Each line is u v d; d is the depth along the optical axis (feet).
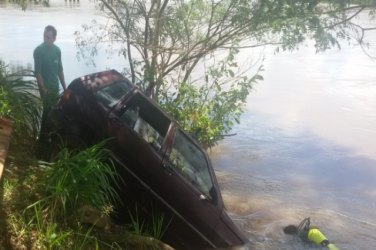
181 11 26.84
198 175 15.53
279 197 23.34
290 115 41.16
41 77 24.52
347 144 33.76
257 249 16.75
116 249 11.66
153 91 27.12
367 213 21.91
